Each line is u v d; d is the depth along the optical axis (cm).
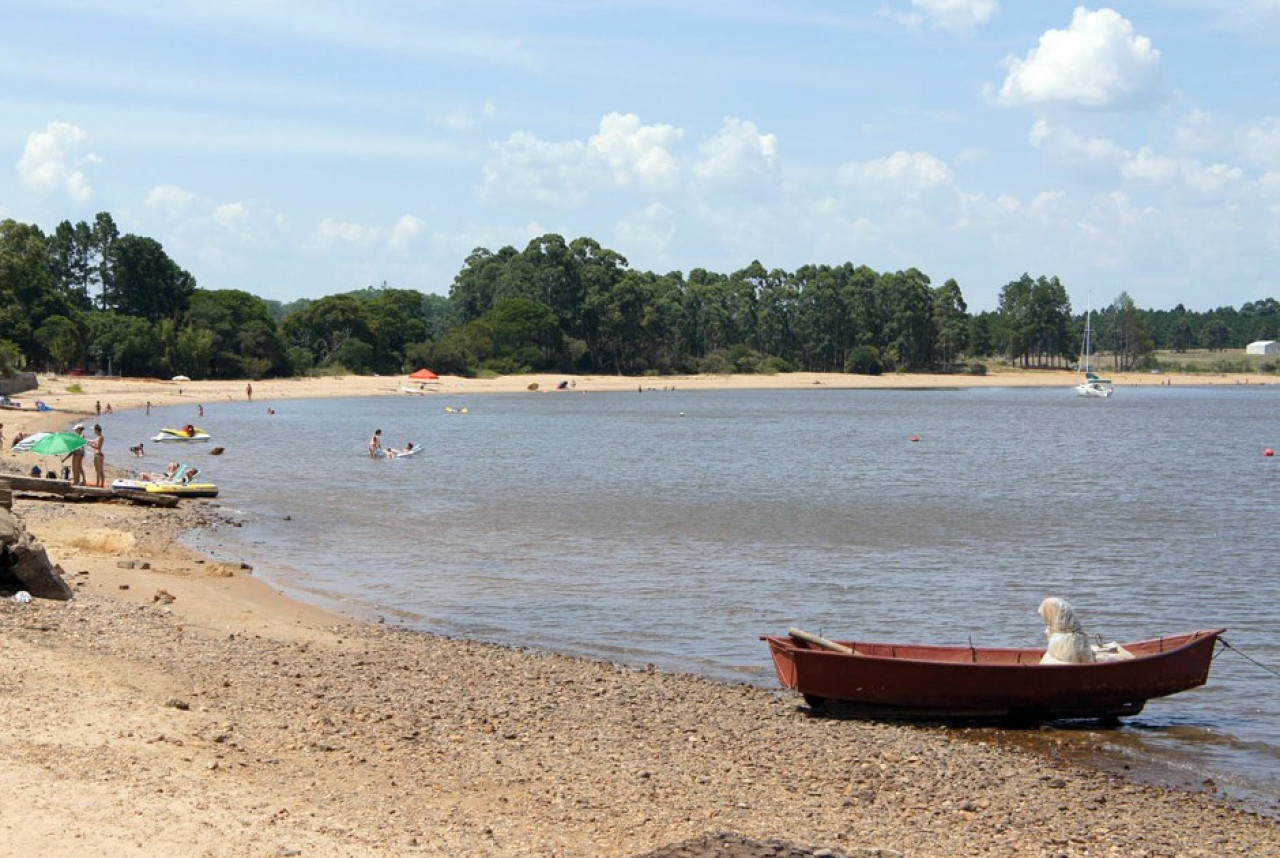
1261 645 2427
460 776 1368
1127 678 1812
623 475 6144
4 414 8600
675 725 1702
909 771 1538
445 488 5350
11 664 1645
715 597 2850
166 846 1013
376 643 2162
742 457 7444
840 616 2653
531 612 2648
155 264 18038
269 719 1533
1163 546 3797
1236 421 12281
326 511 4400
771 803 1358
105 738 1340
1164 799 1485
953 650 1958
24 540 2208
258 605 2495
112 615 2125
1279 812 1455
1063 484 5922
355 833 1122
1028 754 1681
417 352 19188
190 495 4522
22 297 14962
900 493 5416
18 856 959
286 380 17088
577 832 1200
